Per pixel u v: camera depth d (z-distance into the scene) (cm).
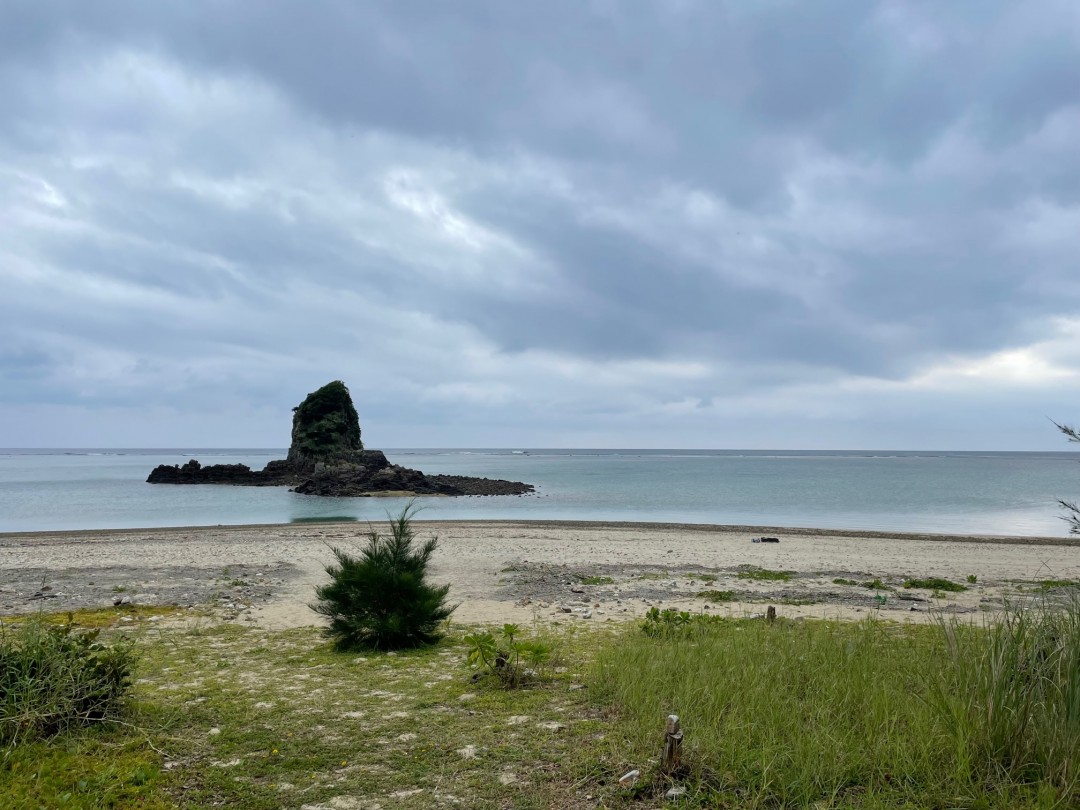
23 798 444
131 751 539
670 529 3253
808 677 680
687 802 442
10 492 7094
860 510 4872
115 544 2603
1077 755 441
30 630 629
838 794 448
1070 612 548
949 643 596
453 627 1156
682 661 734
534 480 9338
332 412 9219
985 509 4931
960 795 430
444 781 487
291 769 511
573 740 561
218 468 8806
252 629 1140
